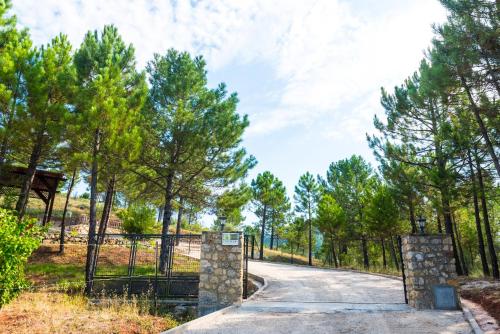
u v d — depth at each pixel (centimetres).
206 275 1098
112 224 3100
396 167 2034
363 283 1572
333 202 3491
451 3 1209
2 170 1587
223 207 1908
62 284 1318
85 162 1524
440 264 974
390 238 2936
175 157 1767
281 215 4244
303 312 918
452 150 1580
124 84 1792
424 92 1698
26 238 793
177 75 1828
